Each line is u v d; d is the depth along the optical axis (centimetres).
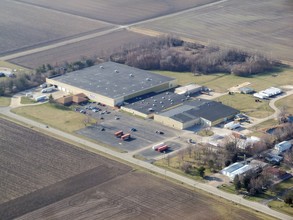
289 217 18225
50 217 18325
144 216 18338
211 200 19125
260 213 18425
